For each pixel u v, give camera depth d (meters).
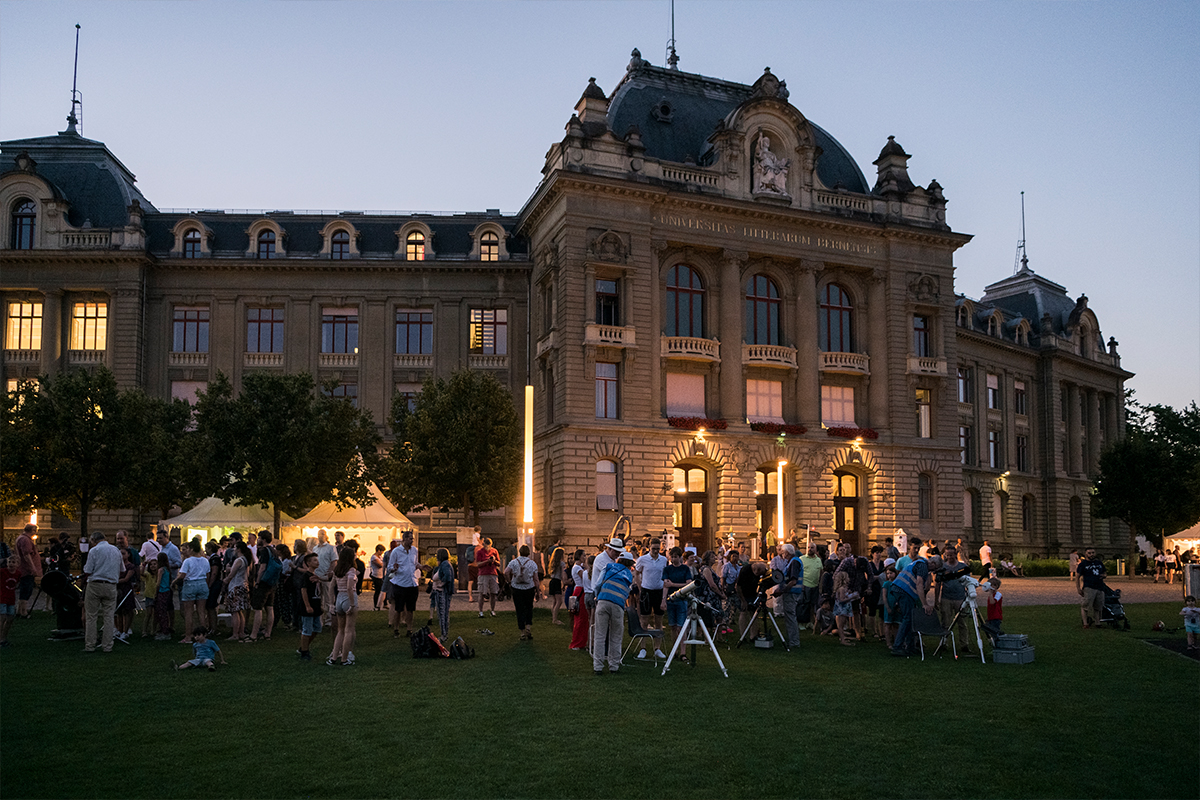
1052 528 79.81
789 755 11.21
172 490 43.28
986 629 20.73
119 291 53.75
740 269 53.00
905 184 58.12
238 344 55.16
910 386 55.91
